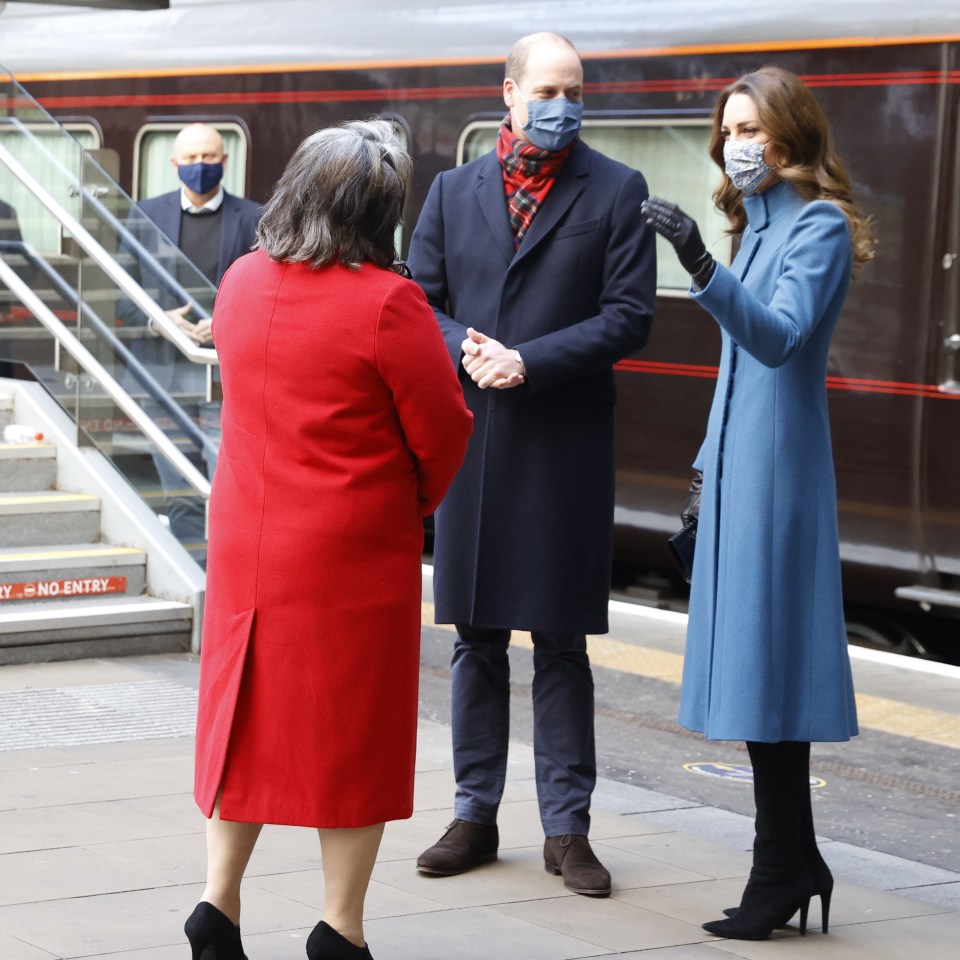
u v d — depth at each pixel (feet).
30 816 16.74
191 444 25.86
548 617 15.80
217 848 12.05
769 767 14.49
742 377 14.52
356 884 12.06
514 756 20.85
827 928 14.83
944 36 28.04
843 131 29.27
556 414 15.97
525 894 15.35
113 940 13.43
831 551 14.49
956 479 28.25
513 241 16.10
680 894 15.58
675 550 15.11
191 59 39.22
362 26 36.01
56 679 22.89
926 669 26.55
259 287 11.91
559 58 15.70
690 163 31.32
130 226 27.02
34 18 43.14
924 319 28.48
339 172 11.70
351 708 11.78
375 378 11.70
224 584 11.98
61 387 27.91
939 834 19.16
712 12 30.86
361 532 11.75
